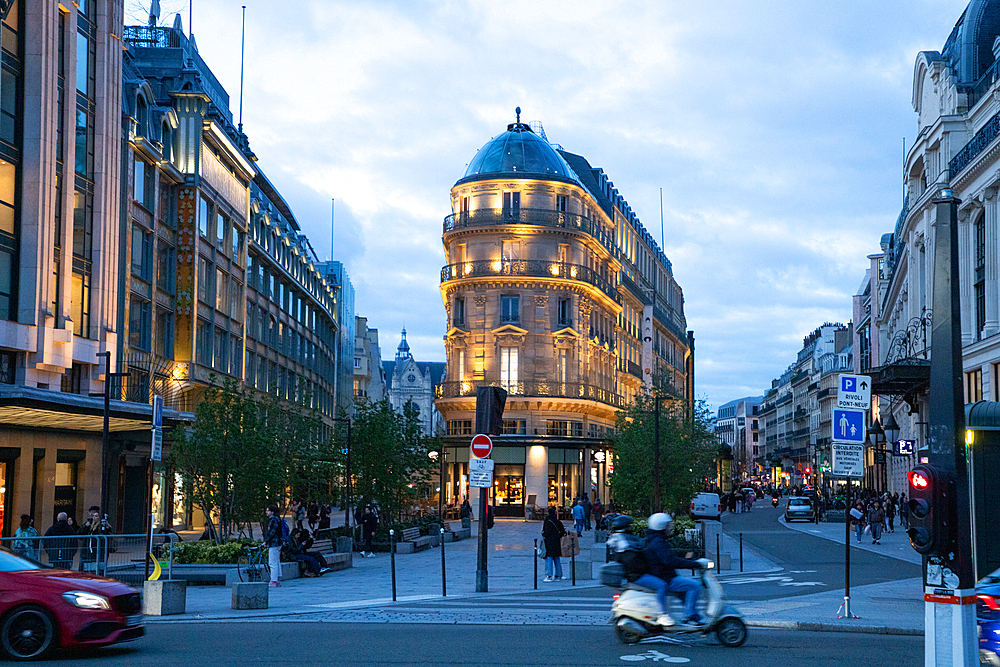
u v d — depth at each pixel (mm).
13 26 31453
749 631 15477
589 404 67125
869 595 20484
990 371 36781
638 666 11789
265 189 63188
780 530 53688
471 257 66688
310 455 38812
